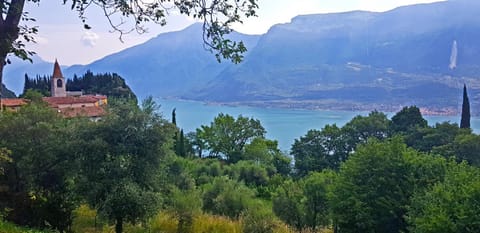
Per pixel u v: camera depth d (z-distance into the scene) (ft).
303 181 110.42
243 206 95.14
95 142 68.85
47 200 69.46
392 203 85.56
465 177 72.95
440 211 64.69
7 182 70.90
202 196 100.83
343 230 92.02
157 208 71.92
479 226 61.57
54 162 72.69
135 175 71.67
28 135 72.08
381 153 91.15
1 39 18.33
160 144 73.92
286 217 100.07
